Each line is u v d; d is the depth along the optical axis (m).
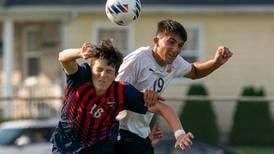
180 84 82.25
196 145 49.97
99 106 20.36
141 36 83.81
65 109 20.59
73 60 19.83
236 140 73.12
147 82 22.08
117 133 21.25
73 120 20.48
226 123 78.00
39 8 83.62
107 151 20.75
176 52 21.66
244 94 76.69
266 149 72.19
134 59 21.97
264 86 83.81
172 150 48.84
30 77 87.75
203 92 75.94
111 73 20.09
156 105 20.80
